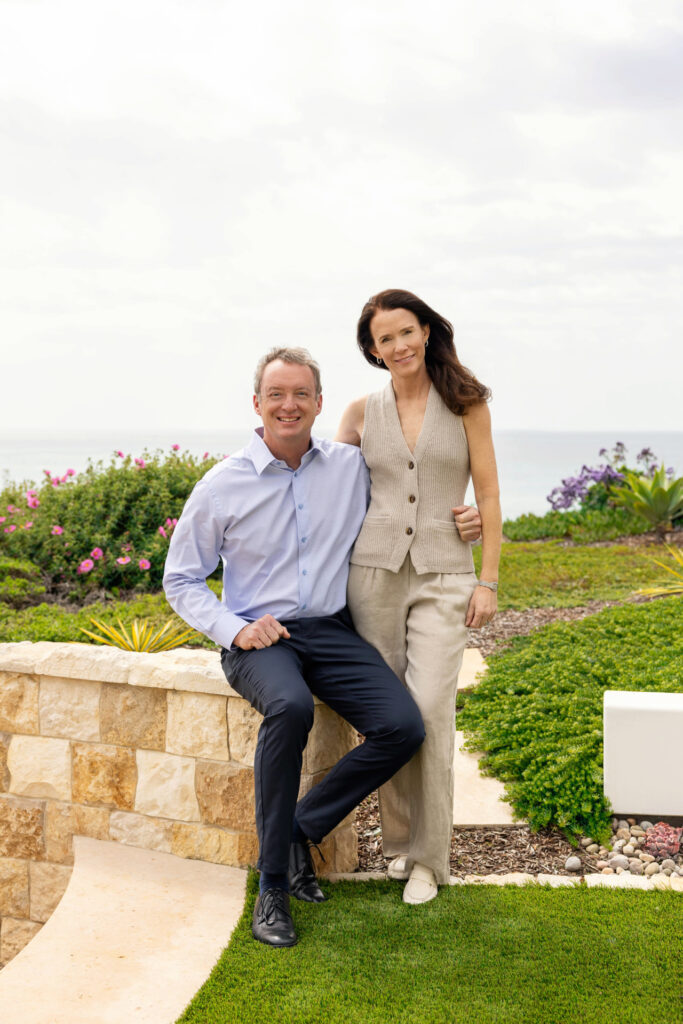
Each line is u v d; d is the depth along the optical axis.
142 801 3.29
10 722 3.48
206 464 9.09
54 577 7.76
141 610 6.35
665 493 10.76
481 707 4.69
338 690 2.82
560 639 6.06
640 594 7.65
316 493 2.96
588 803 3.41
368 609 2.99
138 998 2.34
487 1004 2.27
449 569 2.93
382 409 3.01
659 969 2.40
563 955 2.48
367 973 2.42
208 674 3.10
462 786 3.80
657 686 4.43
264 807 2.63
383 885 2.97
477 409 2.94
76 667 3.32
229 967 2.46
